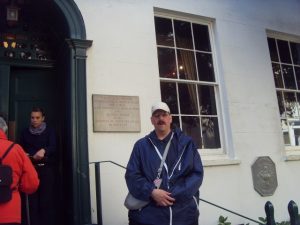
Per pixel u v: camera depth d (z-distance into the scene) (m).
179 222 2.88
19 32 5.07
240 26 6.50
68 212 4.53
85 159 4.43
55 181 4.82
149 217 2.90
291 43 7.49
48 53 5.21
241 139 5.91
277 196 6.00
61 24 5.02
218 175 5.54
